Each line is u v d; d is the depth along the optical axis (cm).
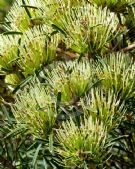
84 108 62
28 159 69
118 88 64
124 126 66
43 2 70
